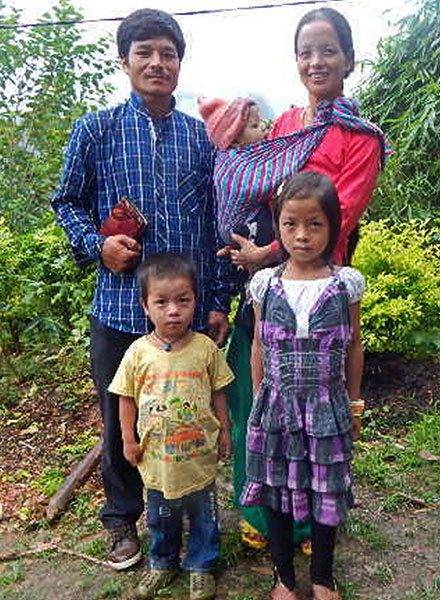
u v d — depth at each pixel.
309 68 2.44
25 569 2.88
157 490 2.53
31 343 5.45
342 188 2.42
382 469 3.37
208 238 2.71
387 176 5.78
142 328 2.61
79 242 2.60
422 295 4.26
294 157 2.41
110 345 2.66
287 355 2.26
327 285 2.24
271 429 2.30
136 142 2.55
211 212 2.71
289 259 2.33
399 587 2.58
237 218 2.50
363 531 2.91
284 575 2.46
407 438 3.72
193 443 2.48
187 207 2.61
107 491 2.82
